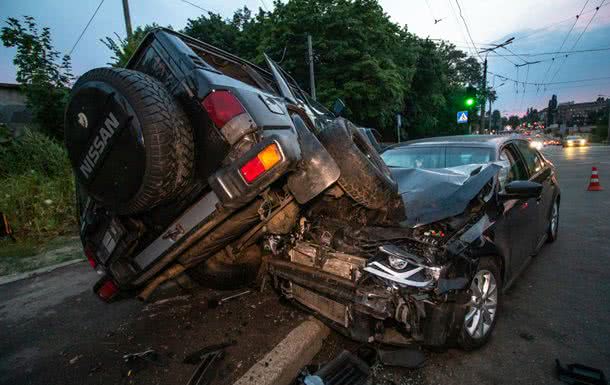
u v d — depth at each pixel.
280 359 2.30
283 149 1.68
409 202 2.61
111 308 3.32
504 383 2.13
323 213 2.79
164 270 2.58
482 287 2.50
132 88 1.72
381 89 16.05
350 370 2.14
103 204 2.03
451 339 2.14
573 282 3.50
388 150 4.31
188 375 2.28
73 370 2.42
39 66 9.70
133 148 1.72
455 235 2.29
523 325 2.77
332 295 2.28
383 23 17.80
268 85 2.97
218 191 1.71
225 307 3.20
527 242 3.38
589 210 6.56
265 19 18.22
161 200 1.85
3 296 3.67
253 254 3.18
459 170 3.17
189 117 1.89
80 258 4.79
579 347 2.46
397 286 2.06
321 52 15.66
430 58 23.14
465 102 15.11
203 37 20.28
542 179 4.17
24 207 6.00
